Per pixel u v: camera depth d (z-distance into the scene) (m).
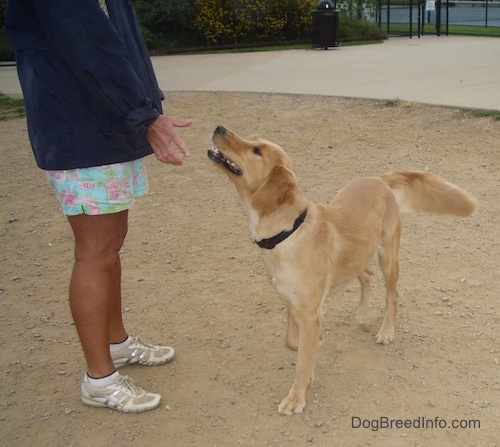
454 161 4.49
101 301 2.18
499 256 3.21
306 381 2.24
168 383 2.41
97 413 2.27
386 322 2.63
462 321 2.71
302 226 2.23
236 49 12.52
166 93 7.50
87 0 1.89
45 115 2.01
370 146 4.98
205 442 2.11
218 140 2.30
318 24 11.55
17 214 4.07
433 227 3.57
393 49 11.20
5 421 2.25
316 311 2.26
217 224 3.76
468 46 11.30
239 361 2.52
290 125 5.71
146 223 3.83
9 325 2.84
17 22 2.02
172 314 2.87
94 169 2.06
